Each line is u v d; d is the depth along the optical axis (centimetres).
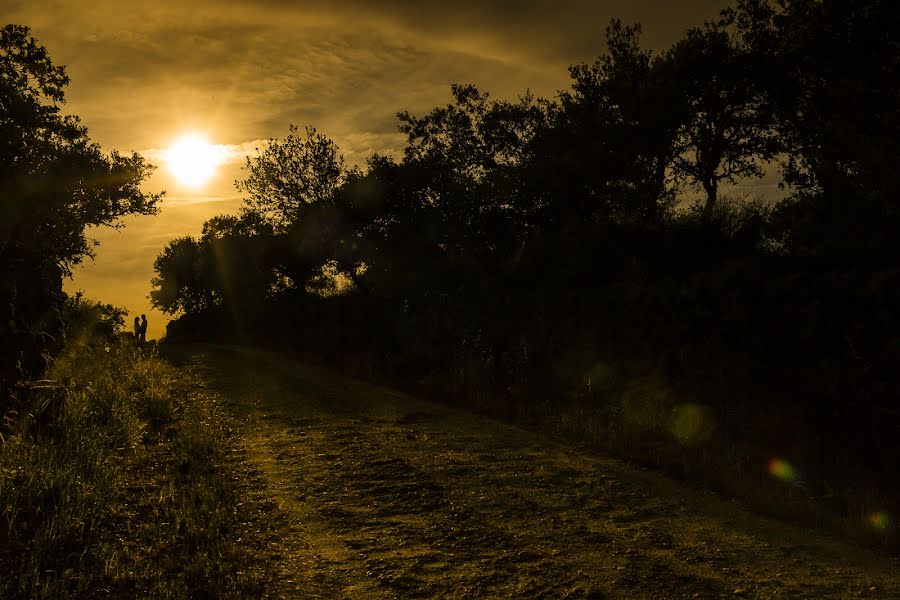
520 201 2320
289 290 4222
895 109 1308
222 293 5228
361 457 945
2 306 1034
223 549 598
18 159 1883
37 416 895
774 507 736
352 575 554
